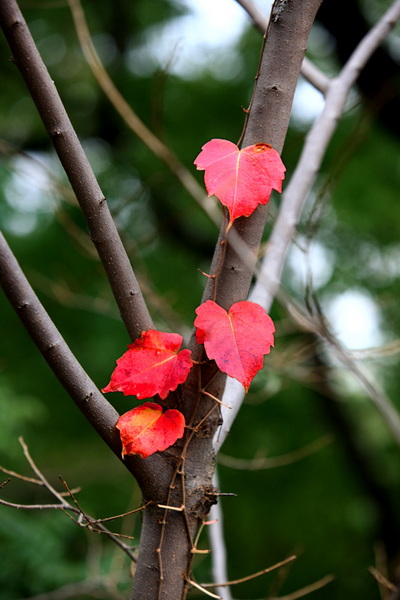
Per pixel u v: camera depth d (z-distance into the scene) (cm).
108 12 654
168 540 132
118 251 131
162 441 127
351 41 501
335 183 279
